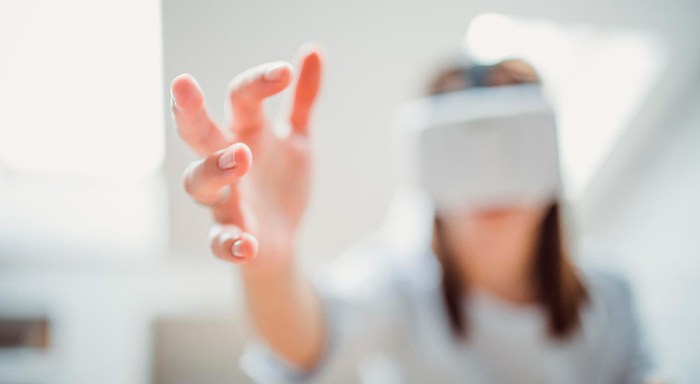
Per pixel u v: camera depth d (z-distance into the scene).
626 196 1.84
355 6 1.36
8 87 1.34
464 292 0.77
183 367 1.48
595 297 0.81
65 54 1.34
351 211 1.69
